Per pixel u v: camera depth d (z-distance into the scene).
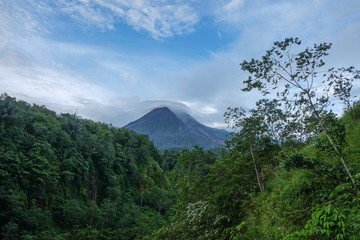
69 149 72.19
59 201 60.03
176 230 9.27
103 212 62.75
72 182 67.62
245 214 7.43
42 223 50.09
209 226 7.96
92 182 74.88
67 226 55.53
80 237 50.47
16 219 45.94
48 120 77.31
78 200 65.88
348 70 5.13
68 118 90.25
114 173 85.06
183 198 13.54
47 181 57.31
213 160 13.94
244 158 9.63
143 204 84.06
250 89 5.76
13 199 46.41
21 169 52.88
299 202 4.95
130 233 56.03
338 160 5.27
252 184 9.20
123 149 101.44
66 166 66.06
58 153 69.38
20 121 64.56
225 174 10.37
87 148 81.88
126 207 69.44
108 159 84.31
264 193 7.34
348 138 6.48
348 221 3.14
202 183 13.12
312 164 4.74
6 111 60.53
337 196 4.40
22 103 84.25
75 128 84.50
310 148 7.45
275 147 9.34
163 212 81.88
